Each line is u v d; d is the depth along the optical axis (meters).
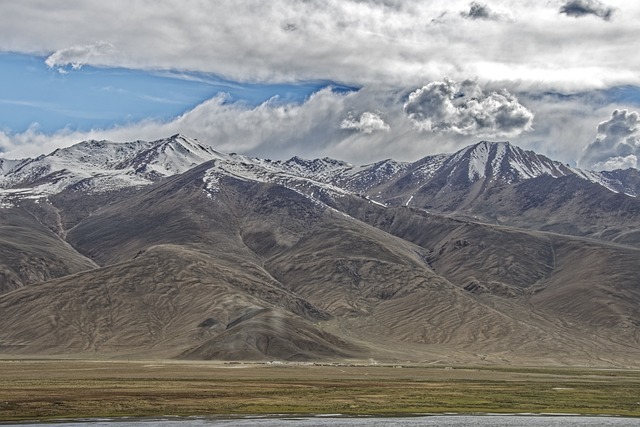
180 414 145.88
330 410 153.75
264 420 140.88
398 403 166.75
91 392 172.38
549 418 150.12
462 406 164.12
